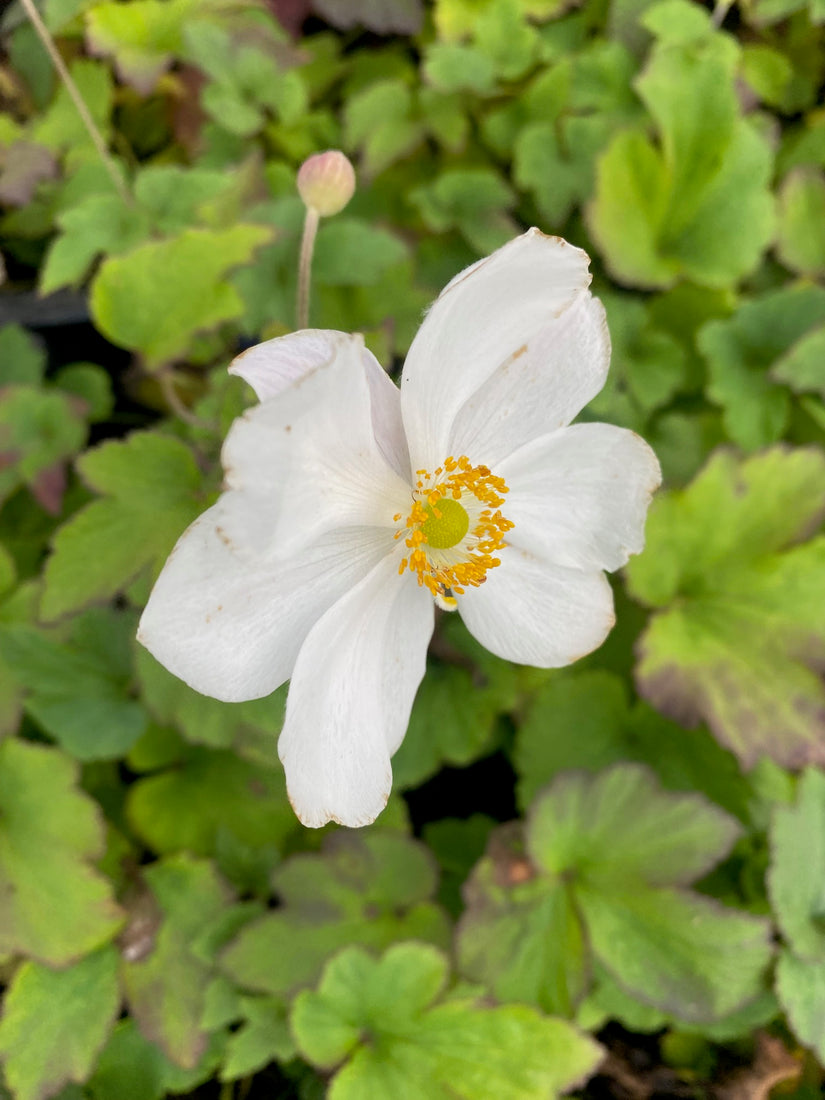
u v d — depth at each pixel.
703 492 0.24
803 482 0.24
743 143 0.26
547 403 0.17
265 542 0.14
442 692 0.24
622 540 0.17
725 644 0.24
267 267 0.25
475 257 0.27
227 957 0.21
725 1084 0.23
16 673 0.22
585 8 0.29
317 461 0.15
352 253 0.25
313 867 0.22
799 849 0.22
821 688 0.23
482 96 0.28
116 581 0.20
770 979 0.22
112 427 0.28
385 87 0.27
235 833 0.23
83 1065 0.21
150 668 0.21
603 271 0.27
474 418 0.17
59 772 0.22
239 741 0.21
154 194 0.25
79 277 0.24
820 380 0.26
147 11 0.26
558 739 0.24
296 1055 0.22
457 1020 0.21
